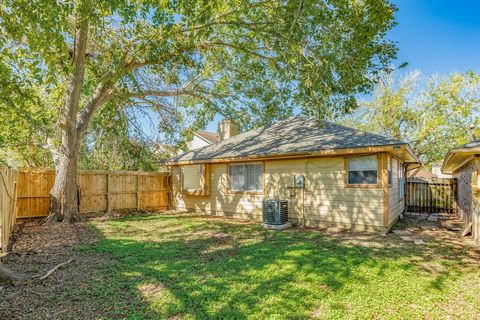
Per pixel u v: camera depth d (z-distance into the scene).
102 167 14.82
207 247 6.20
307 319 3.12
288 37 5.61
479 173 6.93
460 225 9.38
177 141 12.76
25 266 4.70
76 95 8.88
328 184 8.84
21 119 7.66
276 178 9.98
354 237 7.27
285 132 11.32
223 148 12.27
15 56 5.86
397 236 7.43
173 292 3.76
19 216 9.33
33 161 15.27
